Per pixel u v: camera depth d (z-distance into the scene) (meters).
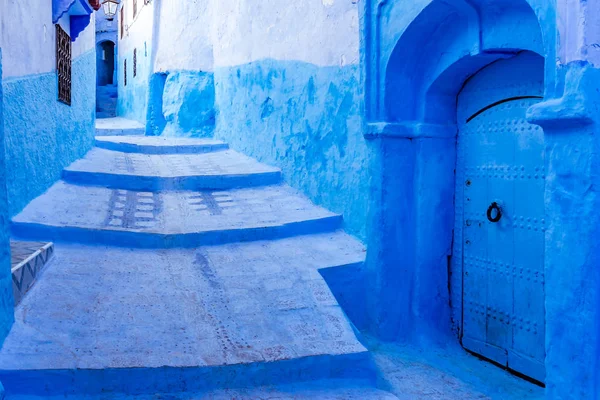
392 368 4.33
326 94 6.09
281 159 7.26
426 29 4.60
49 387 3.15
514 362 4.34
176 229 5.38
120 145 8.45
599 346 2.95
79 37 7.21
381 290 4.94
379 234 4.95
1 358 3.13
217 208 6.20
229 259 5.05
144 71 13.27
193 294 4.34
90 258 4.71
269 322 4.05
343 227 5.79
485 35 4.20
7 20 4.47
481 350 4.68
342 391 3.63
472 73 4.71
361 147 5.43
